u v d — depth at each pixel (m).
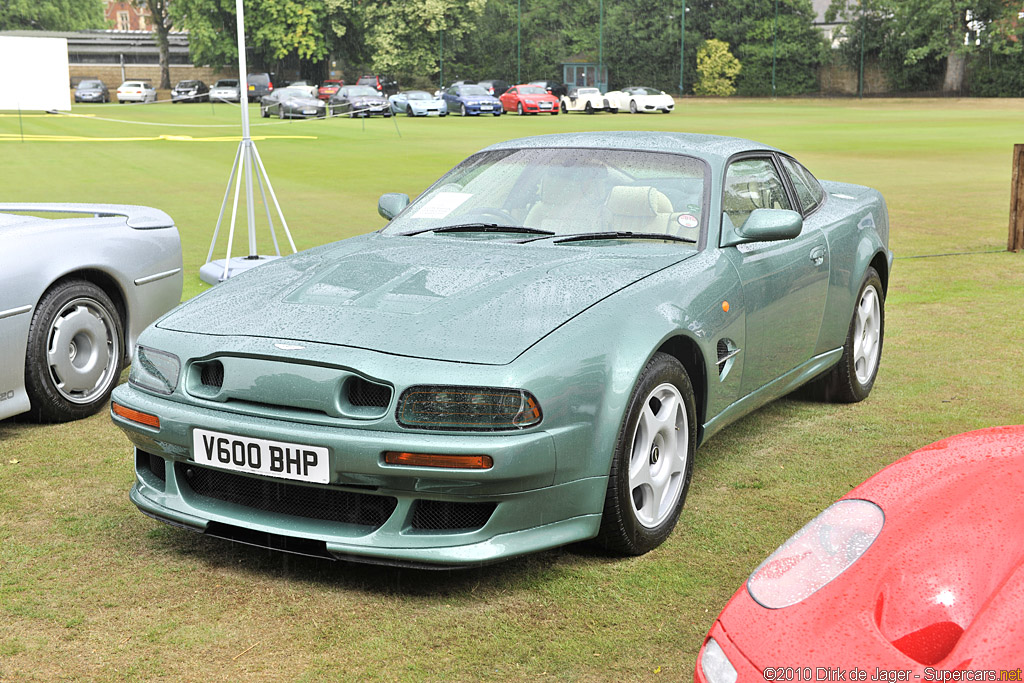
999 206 12.56
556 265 3.26
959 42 54.91
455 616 2.72
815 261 4.16
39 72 9.79
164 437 2.93
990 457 1.87
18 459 4.04
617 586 2.89
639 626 2.66
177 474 3.02
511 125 34.56
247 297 3.18
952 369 5.34
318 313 2.95
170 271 5.11
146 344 3.06
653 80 58.94
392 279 3.17
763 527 3.33
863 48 56.88
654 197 3.73
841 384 4.69
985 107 49.88
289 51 61.16
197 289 7.50
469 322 2.84
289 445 2.72
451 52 60.78
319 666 2.46
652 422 3.07
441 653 2.52
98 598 2.83
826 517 1.78
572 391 2.76
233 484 2.96
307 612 2.74
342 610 2.76
